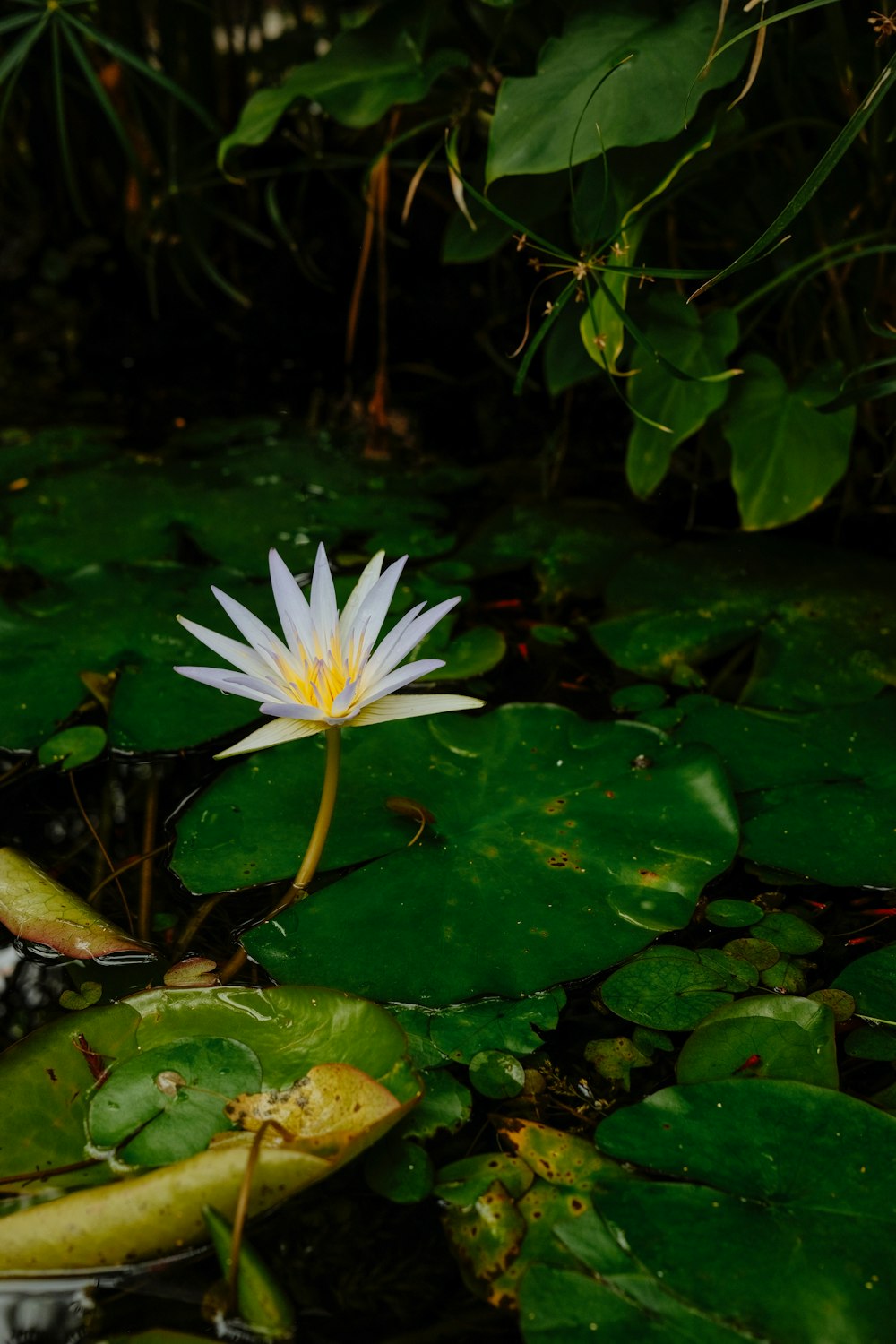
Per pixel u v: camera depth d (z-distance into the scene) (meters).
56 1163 1.11
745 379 1.46
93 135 2.22
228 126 2.26
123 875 1.25
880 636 1.40
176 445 1.81
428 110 1.69
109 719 1.34
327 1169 1.09
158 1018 1.16
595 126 1.33
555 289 1.60
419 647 1.40
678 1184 1.10
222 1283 1.09
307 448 1.79
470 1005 1.18
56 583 1.46
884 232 1.43
